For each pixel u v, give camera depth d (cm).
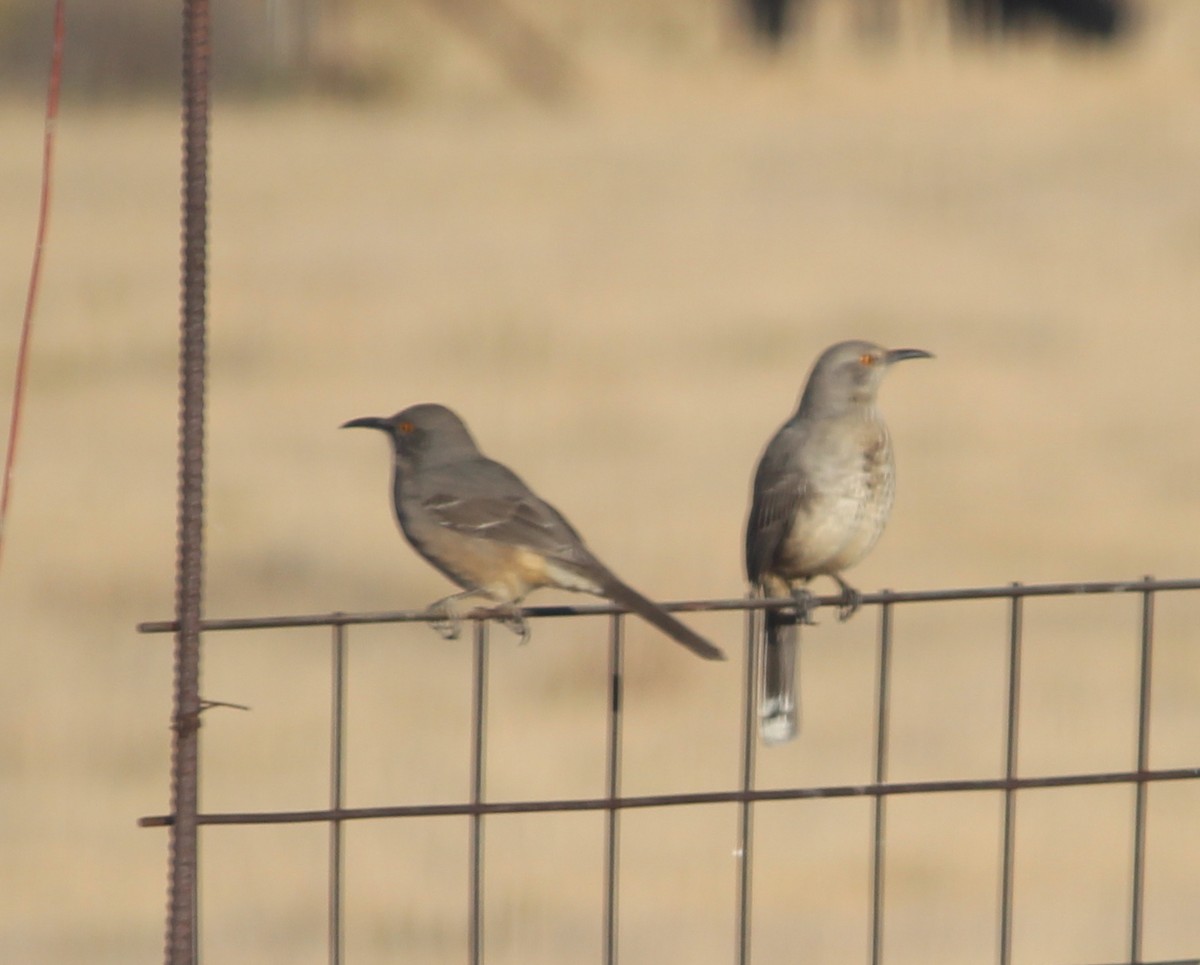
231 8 5050
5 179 3984
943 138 4391
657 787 1303
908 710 1427
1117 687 1470
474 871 517
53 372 2556
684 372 2575
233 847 1213
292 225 3603
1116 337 2739
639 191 3934
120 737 1391
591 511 1964
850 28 5569
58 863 1188
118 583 1738
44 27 4784
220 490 2045
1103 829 1233
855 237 3438
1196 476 2077
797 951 1061
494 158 4356
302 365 2614
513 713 1444
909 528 1898
